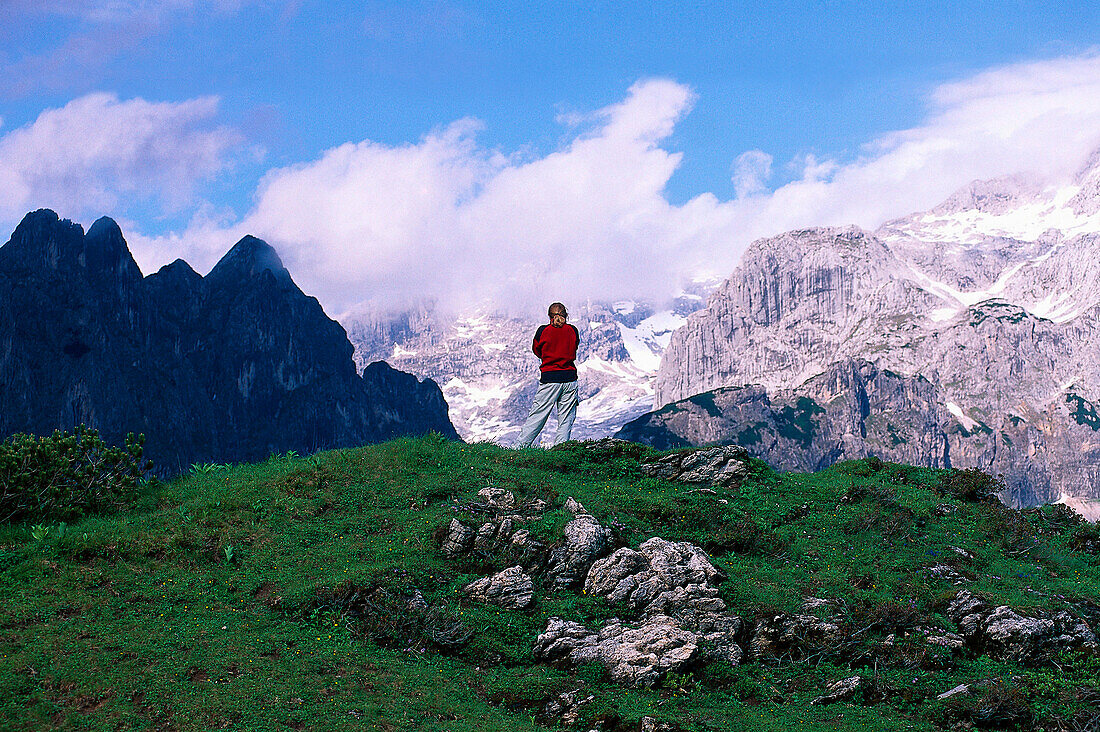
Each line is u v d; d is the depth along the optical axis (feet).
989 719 54.49
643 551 71.46
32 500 76.38
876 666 60.34
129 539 71.26
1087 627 63.16
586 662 60.49
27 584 63.21
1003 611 63.93
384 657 59.16
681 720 53.52
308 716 50.44
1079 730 53.67
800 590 69.97
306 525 76.18
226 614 62.39
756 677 60.64
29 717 47.42
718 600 65.82
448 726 51.26
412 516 77.15
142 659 54.49
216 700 50.60
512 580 67.67
